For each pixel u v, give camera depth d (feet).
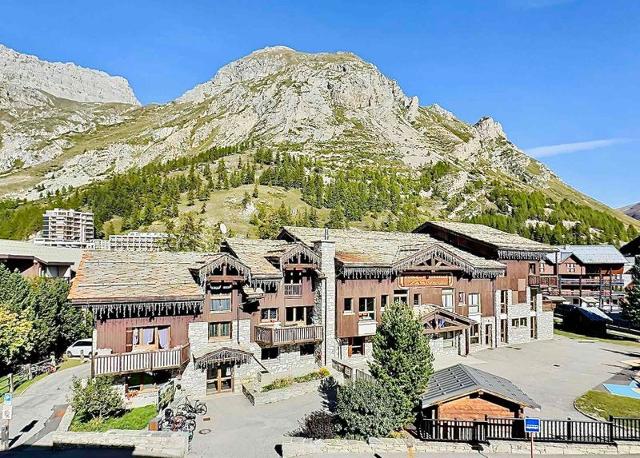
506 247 155.33
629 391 107.45
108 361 85.76
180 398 94.22
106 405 83.15
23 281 129.29
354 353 124.47
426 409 81.56
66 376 117.80
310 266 115.24
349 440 73.97
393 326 85.30
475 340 149.38
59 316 138.31
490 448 72.69
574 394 104.53
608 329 197.88
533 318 168.45
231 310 106.11
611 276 245.04
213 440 78.13
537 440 74.28
